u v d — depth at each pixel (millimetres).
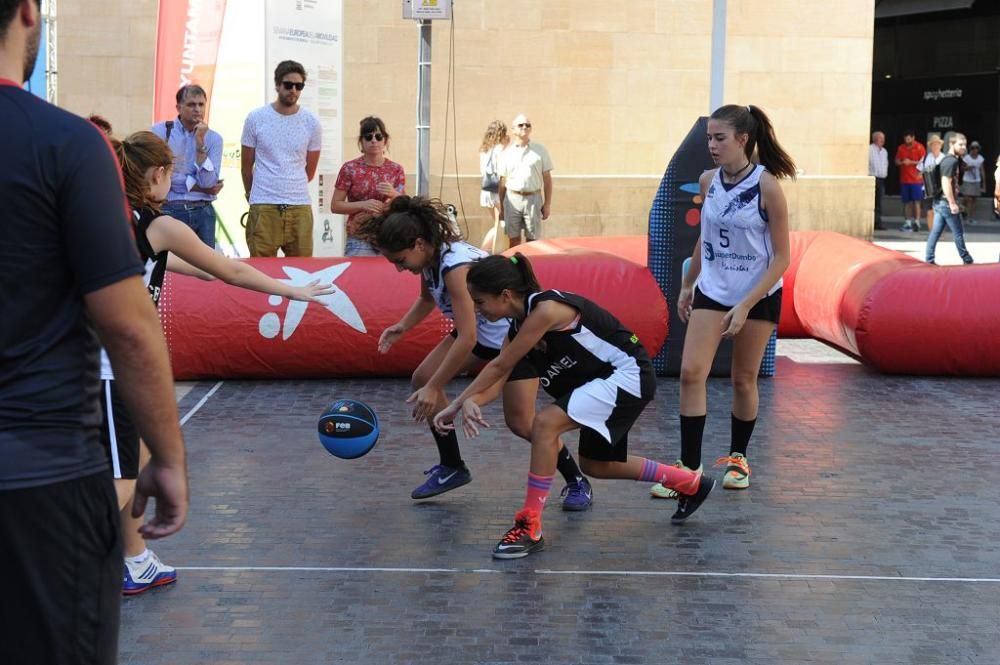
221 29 11273
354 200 9773
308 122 9570
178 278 8422
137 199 4285
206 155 9289
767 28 17422
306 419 7465
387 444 6906
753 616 4512
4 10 2322
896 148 30844
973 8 28500
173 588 4746
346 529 5461
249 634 4324
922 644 4281
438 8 11031
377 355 8414
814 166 17734
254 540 5301
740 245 5691
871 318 8648
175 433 2500
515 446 6879
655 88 17250
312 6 11195
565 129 17109
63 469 2354
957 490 6086
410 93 16703
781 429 7293
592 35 17031
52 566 2359
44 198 2295
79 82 15727
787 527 5508
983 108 28531
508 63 16906
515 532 5129
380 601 4637
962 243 15539
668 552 5184
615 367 5156
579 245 10750
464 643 4254
